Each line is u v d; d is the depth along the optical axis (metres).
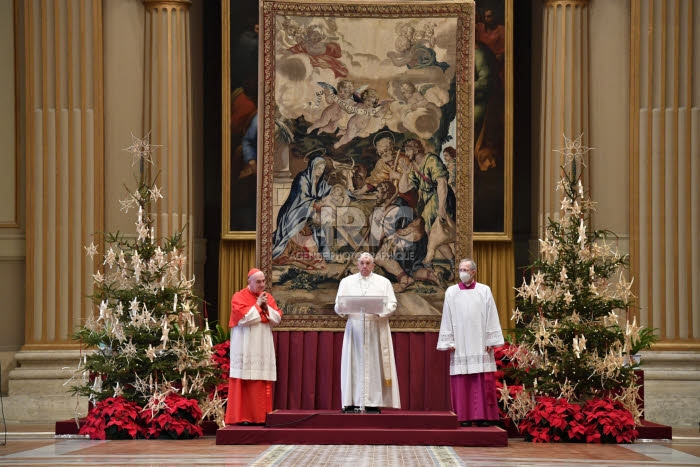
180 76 14.67
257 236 12.16
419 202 12.24
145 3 14.73
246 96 15.70
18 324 14.63
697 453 9.95
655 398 13.73
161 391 11.46
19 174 14.91
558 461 9.11
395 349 11.98
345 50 12.38
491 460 9.14
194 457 9.33
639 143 14.30
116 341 11.65
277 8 12.35
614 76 14.49
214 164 16.45
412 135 12.30
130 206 13.39
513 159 16.20
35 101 14.50
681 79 14.30
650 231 14.20
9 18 14.99
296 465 8.67
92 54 14.52
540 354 11.62
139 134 14.63
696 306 14.07
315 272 12.12
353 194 12.24
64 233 14.35
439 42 12.35
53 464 8.84
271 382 11.39
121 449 10.11
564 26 14.50
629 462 9.08
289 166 12.27
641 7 14.36
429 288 12.12
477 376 11.27
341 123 12.31
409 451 9.84
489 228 15.69
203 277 16.28
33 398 13.98
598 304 11.62
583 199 14.27
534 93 16.09
